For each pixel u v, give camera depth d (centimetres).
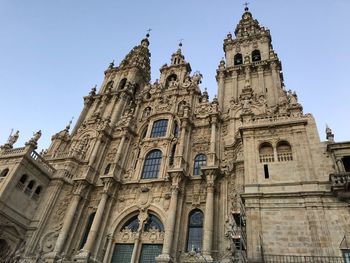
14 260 3195
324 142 2420
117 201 3791
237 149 3425
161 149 4119
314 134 2486
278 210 2145
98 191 4044
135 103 5331
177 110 4597
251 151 2564
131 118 4778
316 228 1980
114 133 4828
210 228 2911
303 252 1916
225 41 5575
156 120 4594
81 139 4941
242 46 5259
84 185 3956
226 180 3325
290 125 2609
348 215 1980
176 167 3525
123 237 3434
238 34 5741
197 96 4753
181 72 5328
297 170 2325
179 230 3133
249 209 2202
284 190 2227
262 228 2088
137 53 6988
